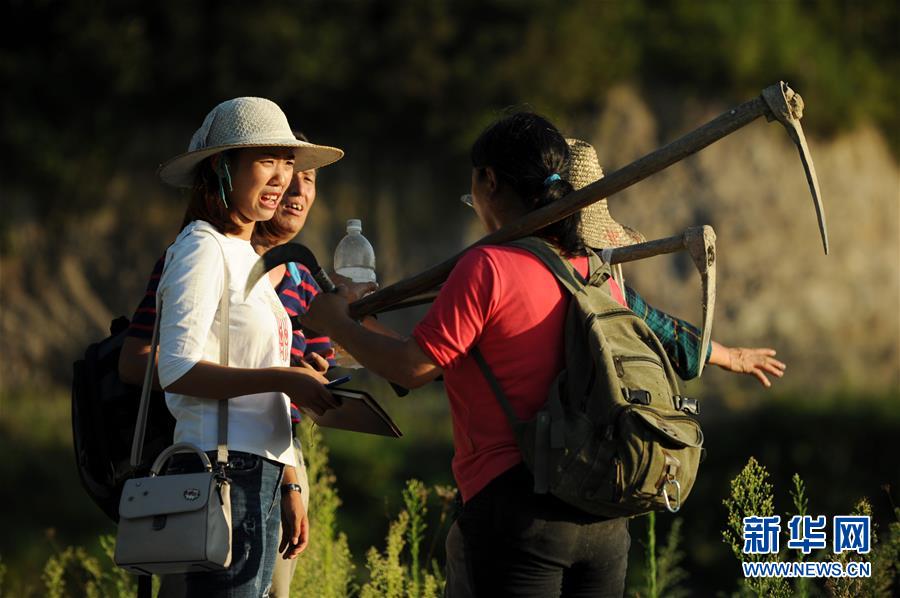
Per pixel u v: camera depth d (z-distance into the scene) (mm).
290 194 14023
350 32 73500
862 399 56406
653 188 74000
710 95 77062
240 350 10766
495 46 73562
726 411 58781
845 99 79000
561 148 10711
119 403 11398
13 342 70062
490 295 9930
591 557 10148
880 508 46688
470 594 10039
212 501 9992
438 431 58406
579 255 10555
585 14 75125
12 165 71500
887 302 76812
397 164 73688
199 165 11414
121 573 18641
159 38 72875
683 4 77875
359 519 50031
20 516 52188
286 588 13078
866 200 78500
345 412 11711
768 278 73500
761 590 14125
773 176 75812
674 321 12766
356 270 13969
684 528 45250
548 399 9766
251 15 72250
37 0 71312
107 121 72375
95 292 71750
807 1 83625
